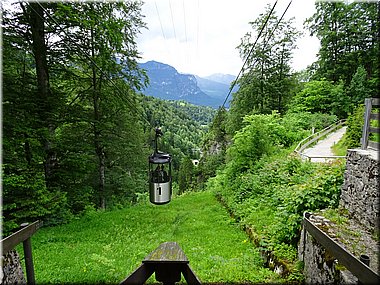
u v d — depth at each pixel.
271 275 4.31
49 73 9.83
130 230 8.10
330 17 24.72
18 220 7.80
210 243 6.47
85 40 9.41
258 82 23.06
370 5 17.69
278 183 8.42
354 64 23.30
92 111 12.45
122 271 4.76
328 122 22.28
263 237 5.62
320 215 4.78
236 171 11.92
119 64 11.41
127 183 15.98
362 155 4.49
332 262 3.09
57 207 8.69
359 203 4.46
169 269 2.29
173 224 8.77
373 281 1.82
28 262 3.49
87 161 10.12
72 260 5.49
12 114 7.57
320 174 6.05
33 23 8.34
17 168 7.58
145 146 17.17
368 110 5.04
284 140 17.97
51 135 8.77
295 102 25.81
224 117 31.14
